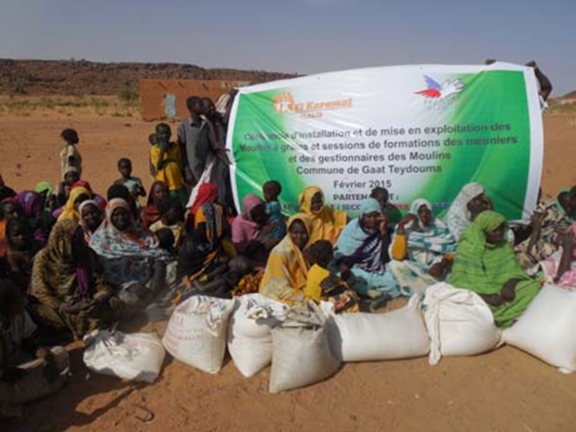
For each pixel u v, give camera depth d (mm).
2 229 6465
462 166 6754
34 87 79688
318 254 5242
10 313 4500
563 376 4590
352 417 4148
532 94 6672
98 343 4840
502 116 6668
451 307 4965
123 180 8883
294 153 7250
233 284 5969
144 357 4727
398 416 4148
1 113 36500
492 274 5465
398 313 5012
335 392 4441
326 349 4543
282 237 6977
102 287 5316
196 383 4609
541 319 4785
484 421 4070
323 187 7168
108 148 19938
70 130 9430
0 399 4078
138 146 20625
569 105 49906
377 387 4500
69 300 5234
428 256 6484
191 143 8039
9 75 83188
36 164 15930
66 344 5262
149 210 7668
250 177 7562
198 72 102750
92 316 5211
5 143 20531
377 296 5988
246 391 4480
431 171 6816
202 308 4898
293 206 7406
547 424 4020
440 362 4832
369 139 6934
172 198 6973
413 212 6602
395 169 6895
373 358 4820
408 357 4871
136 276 6078
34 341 4859
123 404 4344
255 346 4695
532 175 6664
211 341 4707
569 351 4609
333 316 4922
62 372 4562
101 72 96562
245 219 6832
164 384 4605
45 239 7121
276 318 4590
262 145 7410
